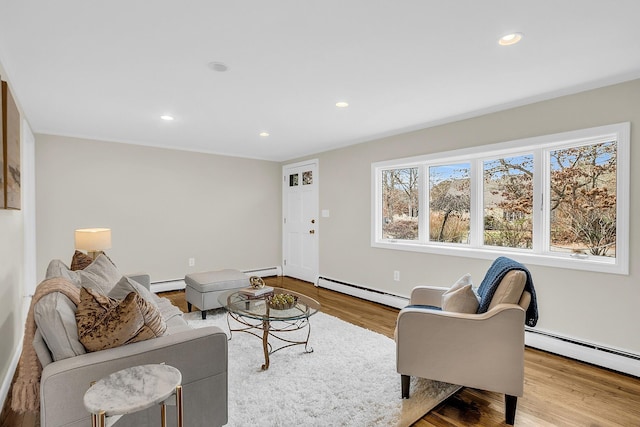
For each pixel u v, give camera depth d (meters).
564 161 2.83
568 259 2.69
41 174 3.85
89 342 1.43
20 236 2.81
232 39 1.84
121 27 1.71
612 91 2.45
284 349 2.74
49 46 1.89
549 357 2.67
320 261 5.12
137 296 1.54
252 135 4.12
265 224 5.80
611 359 2.45
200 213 5.06
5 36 1.77
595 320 2.55
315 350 2.73
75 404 1.29
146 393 1.12
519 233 3.12
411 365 1.99
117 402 1.06
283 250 5.94
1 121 1.88
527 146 2.91
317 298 4.42
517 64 2.17
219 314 3.68
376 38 1.84
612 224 2.57
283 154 5.40
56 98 2.75
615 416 1.91
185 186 4.91
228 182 5.34
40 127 3.70
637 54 2.03
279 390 2.12
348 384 2.20
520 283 1.87
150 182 4.61
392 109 3.08
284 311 2.52
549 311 2.79
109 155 4.30
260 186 5.72
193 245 4.99
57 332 1.38
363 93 2.68
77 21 1.65
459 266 3.42
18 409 1.39
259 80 2.40
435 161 3.70
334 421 1.83
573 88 2.57
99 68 2.19
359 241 4.50
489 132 3.16
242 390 2.12
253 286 3.01
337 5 1.54
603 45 1.91
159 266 4.69
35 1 1.48
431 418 1.88
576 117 2.62
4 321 2.12
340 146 4.73
